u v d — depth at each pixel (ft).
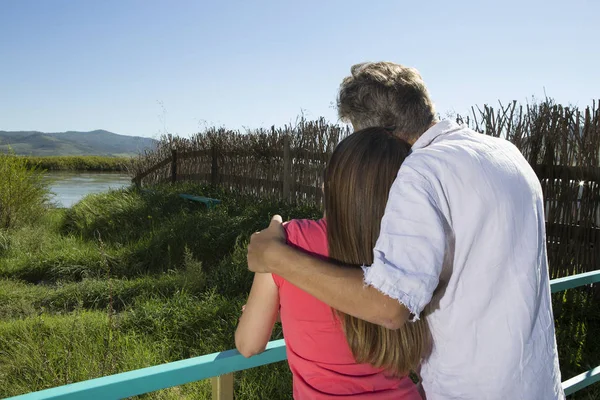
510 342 3.29
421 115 3.79
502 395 3.33
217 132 38.04
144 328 13.57
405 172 3.16
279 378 10.46
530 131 16.29
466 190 3.18
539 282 3.43
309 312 3.31
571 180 15.53
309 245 3.44
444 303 3.37
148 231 27.02
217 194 34.04
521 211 3.33
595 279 6.43
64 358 10.85
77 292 17.94
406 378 3.61
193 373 3.58
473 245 3.23
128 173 54.29
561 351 12.39
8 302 17.57
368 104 3.79
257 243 3.31
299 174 28.55
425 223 3.01
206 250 23.17
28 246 25.84
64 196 56.75
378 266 2.89
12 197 30.81
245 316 3.58
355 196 3.29
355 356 3.32
